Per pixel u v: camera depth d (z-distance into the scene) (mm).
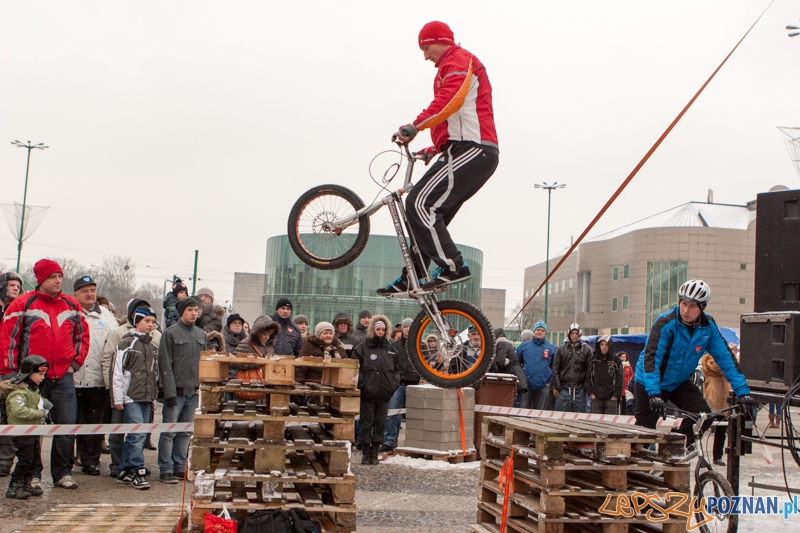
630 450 4859
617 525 4656
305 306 41344
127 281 85000
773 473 9438
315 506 4598
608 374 12781
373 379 9391
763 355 6633
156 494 7273
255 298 68500
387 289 5176
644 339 20344
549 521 4586
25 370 6910
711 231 51812
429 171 5020
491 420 5684
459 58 4949
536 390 13141
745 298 51625
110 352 8008
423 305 5102
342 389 4844
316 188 5500
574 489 4660
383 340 9531
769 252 7023
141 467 7617
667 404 5973
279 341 10148
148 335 7922
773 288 6957
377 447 9586
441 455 9773
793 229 6875
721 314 51469
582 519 4648
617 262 56469
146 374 7789
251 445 4641
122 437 8188
